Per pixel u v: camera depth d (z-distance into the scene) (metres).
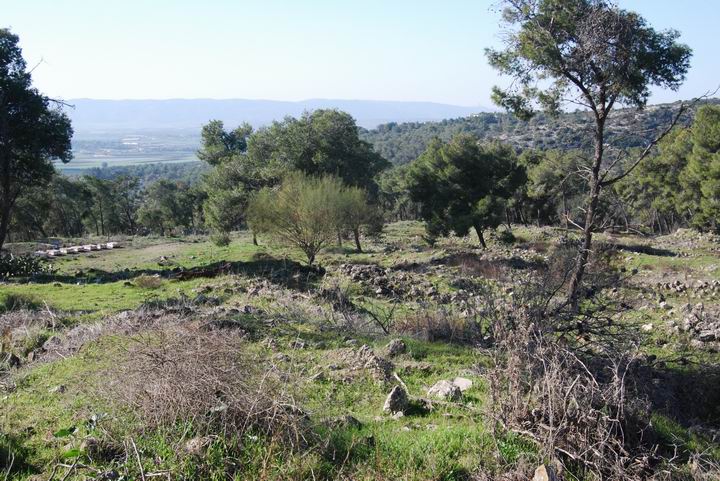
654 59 13.94
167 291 17.69
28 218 58.84
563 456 5.65
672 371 10.09
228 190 43.28
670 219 64.12
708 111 48.44
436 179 40.22
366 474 5.28
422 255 32.41
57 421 6.24
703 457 6.20
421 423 6.68
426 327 12.05
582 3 14.17
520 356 6.47
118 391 6.20
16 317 12.58
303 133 43.78
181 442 5.28
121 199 81.31
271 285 17.73
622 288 19.27
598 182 15.03
